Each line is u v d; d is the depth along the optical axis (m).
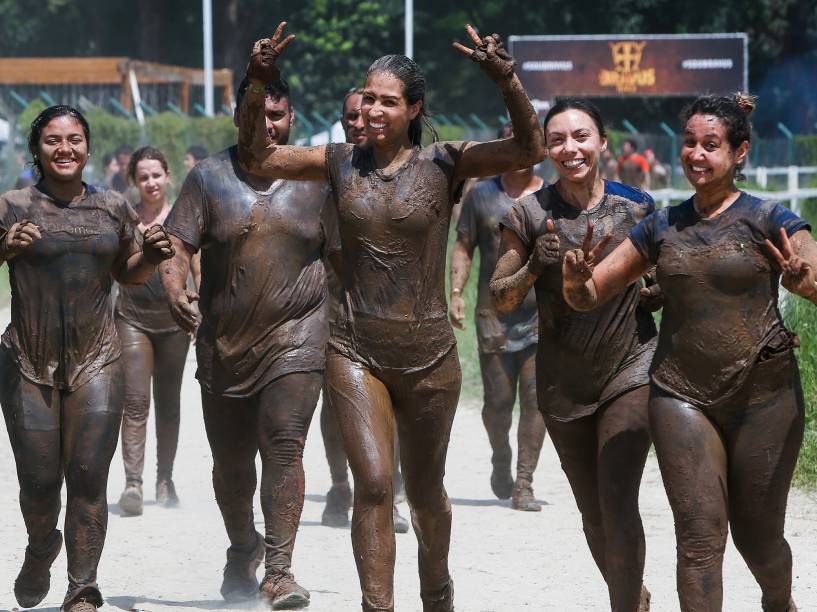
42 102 75.19
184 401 34.09
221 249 16.72
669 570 18.09
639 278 13.38
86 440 14.69
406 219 13.53
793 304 27.89
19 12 124.50
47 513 15.02
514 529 20.94
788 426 12.65
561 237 14.26
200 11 126.94
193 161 41.47
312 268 16.92
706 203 12.77
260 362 16.59
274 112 17.30
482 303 22.91
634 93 91.31
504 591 17.05
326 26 121.94
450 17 124.81
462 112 124.06
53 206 14.88
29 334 14.79
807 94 126.25
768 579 13.31
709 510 12.38
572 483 14.76
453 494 24.02
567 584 17.42
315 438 29.72
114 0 126.12
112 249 15.02
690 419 12.61
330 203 16.94
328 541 20.11
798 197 43.97
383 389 13.68
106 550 19.42
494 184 22.77
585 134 14.20
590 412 14.13
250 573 16.97
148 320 22.41
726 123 12.52
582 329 14.01
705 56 90.94
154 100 94.94
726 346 12.55
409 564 18.70
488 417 23.02
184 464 26.73
